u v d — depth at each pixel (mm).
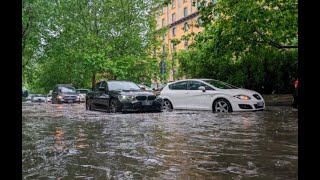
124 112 14047
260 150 5199
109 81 15656
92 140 6492
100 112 15258
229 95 12938
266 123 8875
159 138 6602
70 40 36062
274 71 20484
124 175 3846
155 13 37094
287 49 20969
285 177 3658
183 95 14570
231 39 19484
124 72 34031
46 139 6684
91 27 36906
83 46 35969
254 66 20969
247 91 13273
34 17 28547
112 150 5391
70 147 5723
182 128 8148
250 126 8289
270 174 3791
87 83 50688
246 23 18781
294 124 8602
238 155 4852
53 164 4438
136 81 36062
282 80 20391
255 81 20844
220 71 22359
